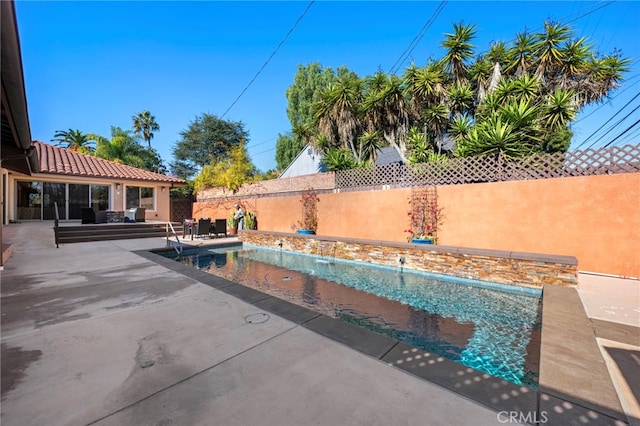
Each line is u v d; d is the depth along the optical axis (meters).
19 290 4.45
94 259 6.96
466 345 3.63
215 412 1.80
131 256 7.37
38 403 1.87
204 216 17.38
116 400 1.91
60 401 1.90
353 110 12.29
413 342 3.71
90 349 2.61
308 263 8.62
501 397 1.93
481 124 8.35
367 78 12.63
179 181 16.55
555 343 2.77
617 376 2.22
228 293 4.33
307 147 18.61
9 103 4.14
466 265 6.47
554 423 1.69
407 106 11.45
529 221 6.34
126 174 14.81
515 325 4.21
